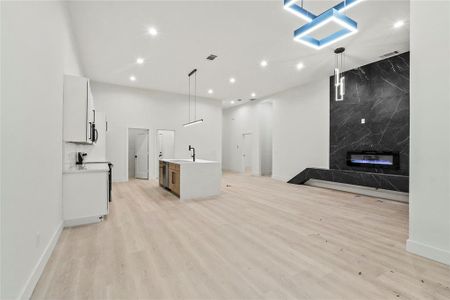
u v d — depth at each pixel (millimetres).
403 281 1890
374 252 2430
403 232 3031
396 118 5059
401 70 4988
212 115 9414
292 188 6473
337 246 2582
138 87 7773
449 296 1697
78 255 2316
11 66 1459
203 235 2896
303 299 1660
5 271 1342
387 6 3330
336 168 6352
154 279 1901
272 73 6289
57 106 2732
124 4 3311
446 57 2152
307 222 3439
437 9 2211
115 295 1690
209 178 5273
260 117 9781
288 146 7938
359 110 5793
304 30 2490
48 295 1682
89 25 3852
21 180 1595
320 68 5914
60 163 2920
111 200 4809
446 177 2158
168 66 5742
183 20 3717
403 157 4926
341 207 4352
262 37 4270
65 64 3281
